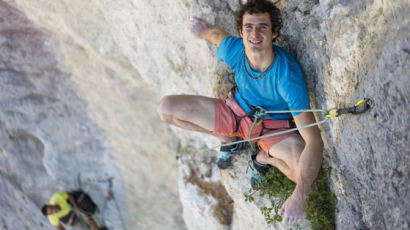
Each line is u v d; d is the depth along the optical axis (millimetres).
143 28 4160
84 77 5711
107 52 5035
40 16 5152
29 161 6879
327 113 2588
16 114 6453
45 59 5773
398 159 2018
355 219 2760
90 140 6297
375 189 2338
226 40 3066
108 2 4293
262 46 2701
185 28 3734
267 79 2822
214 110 3182
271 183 3379
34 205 7129
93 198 6500
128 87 5500
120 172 6262
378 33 2182
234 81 3484
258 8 2645
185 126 3297
